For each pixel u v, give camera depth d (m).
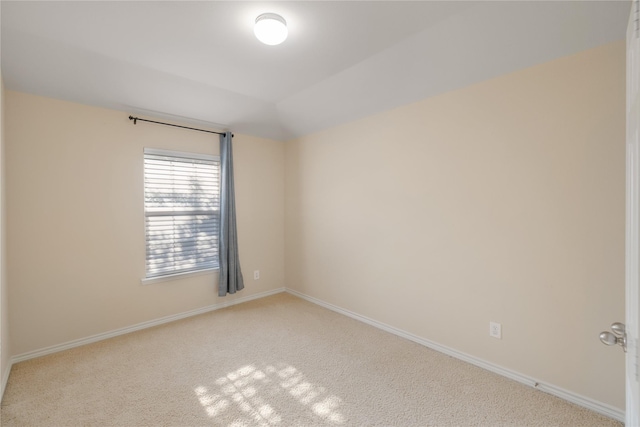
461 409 1.82
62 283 2.59
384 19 1.85
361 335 2.87
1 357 1.97
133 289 2.98
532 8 1.69
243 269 3.85
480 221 2.26
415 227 2.68
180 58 2.29
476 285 2.29
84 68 2.32
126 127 2.91
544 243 1.96
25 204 2.41
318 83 2.76
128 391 2.01
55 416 1.77
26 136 2.40
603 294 1.75
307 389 2.04
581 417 1.74
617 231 1.70
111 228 2.84
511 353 2.13
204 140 3.45
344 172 3.34
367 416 1.78
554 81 1.89
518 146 2.05
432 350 2.57
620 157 1.68
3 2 1.65
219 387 2.06
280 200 4.19
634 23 0.91
